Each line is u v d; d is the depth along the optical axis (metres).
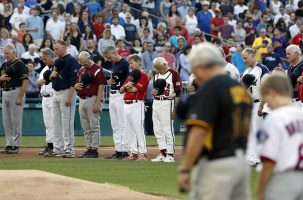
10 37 60.34
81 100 43.19
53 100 43.47
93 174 36.09
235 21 72.62
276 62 62.81
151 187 32.12
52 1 67.81
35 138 57.06
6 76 44.41
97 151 44.03
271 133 17.41
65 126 43.38
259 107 37.94
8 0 65.44
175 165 39.91
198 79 17.86
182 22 70.56
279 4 78.81
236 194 17.67
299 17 73.75
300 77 36.38
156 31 68.44
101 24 65.56
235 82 17.58
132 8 72.06
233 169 17.19
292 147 17.44
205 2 71.50
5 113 45.19
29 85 58.72
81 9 66.12
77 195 26.34
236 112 17.30
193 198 17.58
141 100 42.06
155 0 74.00
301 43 69.06
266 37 67.56
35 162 40.69
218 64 17.64
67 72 42.78
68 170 37.44
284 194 17.48
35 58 58.81
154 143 54.34
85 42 62.47
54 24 63.81
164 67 41.16
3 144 52.69
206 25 71.00
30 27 63.56
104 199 26.38
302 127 17.59
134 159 42.50
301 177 17.56
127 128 42.34
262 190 17.53
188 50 60.34
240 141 17.48
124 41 64.75
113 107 43.16
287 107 17.75
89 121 43.44
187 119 17.28
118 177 35.12
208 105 17.08
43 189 26.41
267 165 17.42
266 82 18.16
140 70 41.81
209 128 17.08
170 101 41.19
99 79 42.72
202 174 17.36
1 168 37.66
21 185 26.45
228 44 65.69
